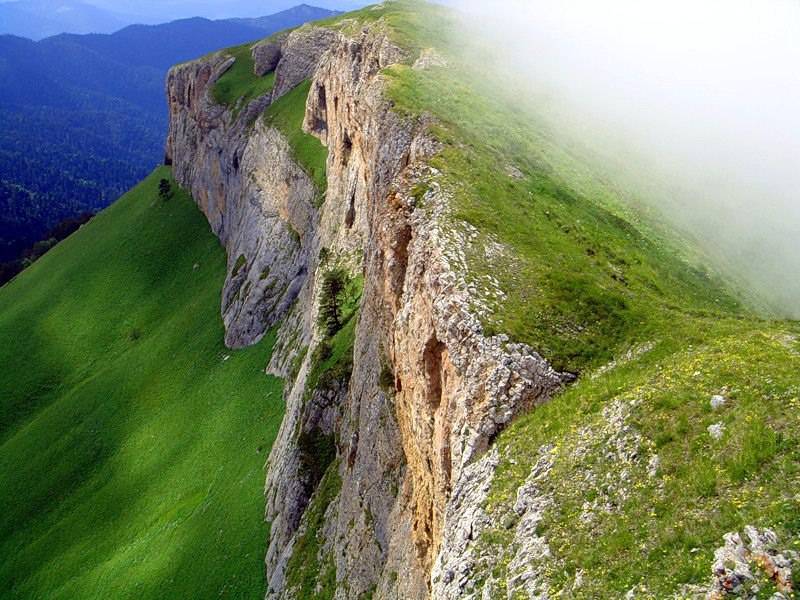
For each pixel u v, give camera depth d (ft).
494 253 112.57
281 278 325.01
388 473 132.98
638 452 71.67
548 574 65.51
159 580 212.84
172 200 545.85
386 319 135.33
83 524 277.23
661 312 111.24
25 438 354.13
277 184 363.56
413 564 112.37
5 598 256.32
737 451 63.57
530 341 96.48
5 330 472.44
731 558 53.88
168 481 274.77
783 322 110.73
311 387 212.84
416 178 133.80
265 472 226.38
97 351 431.43
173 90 601.21
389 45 243.40
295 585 161.68
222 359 331.16
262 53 511.81
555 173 177.78
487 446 89.86
